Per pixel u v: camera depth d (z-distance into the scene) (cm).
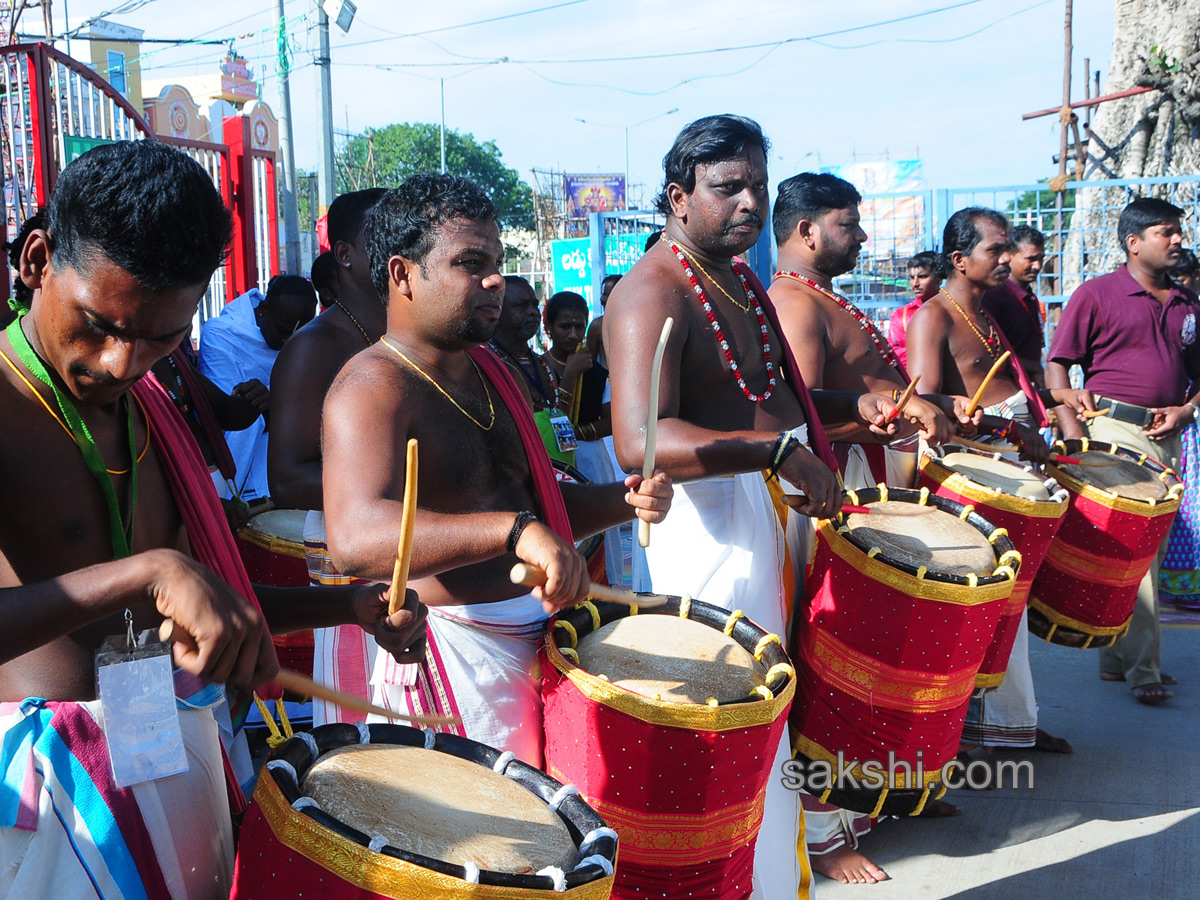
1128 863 332
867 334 353
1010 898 312
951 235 426
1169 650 539
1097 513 387
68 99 674
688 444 242
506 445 217
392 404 198
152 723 136
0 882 135
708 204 269
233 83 2497
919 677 256
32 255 138
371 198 304
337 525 189
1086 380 530
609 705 192
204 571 128
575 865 149
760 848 254
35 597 122
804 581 300
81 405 147
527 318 546
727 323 274
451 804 154
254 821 145
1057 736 435
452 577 210
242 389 382
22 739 138
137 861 140
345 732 170
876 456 349
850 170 2164
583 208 3403
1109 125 1159
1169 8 1077
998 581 255
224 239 138
